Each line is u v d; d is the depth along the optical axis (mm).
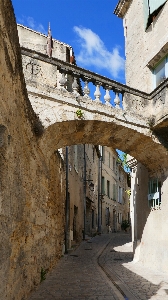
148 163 11375
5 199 4312
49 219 9906
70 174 17125
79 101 8609
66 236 15555
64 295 6742
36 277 7523
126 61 13695
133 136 10039
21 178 5652
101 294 6887
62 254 14289
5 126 4344
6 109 4438
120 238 26250
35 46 14484
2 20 4141
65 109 8305
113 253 16094
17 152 5289
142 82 11820
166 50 10586
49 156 9328
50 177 10047
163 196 10625
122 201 44219
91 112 8836
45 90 8023
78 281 8391
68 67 8609
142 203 12773
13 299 4969
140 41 12352
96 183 31547
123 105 9773
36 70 8047
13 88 4945
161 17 10945
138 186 13492
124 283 8195
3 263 4172
